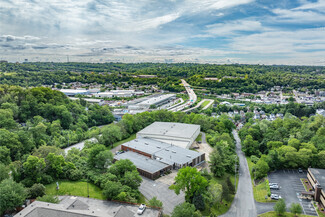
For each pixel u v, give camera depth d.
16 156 143.62
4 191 92.31
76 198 101.31
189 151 170.50
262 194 133.25
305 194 130.25
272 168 164.75
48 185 118.06
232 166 158.62
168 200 115.75
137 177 119.88
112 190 107.88
